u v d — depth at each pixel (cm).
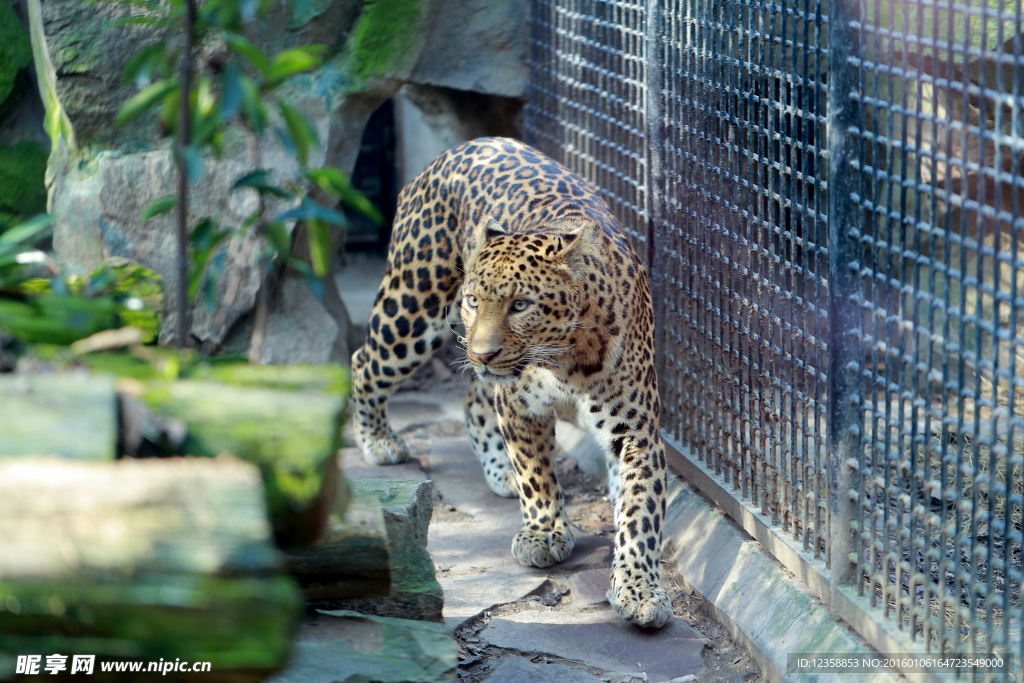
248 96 267
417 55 706
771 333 439
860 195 357
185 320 285
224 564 198
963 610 396
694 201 514
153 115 657
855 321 369
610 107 625
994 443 302
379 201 1038
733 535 482
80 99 643
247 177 289
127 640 198
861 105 350
